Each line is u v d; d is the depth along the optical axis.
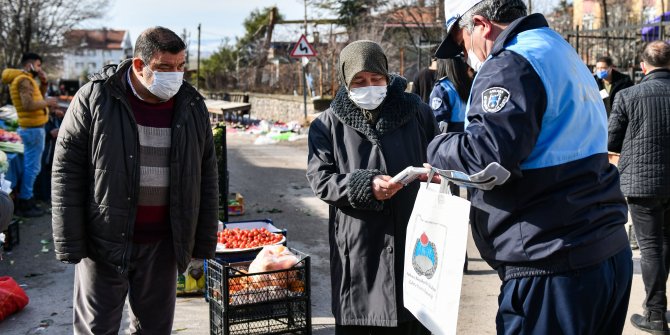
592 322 2.34
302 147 16.08
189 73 38.09
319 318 5.01
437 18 21.33
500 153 2.21
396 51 23.06
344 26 25.81
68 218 3.27
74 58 74.56
